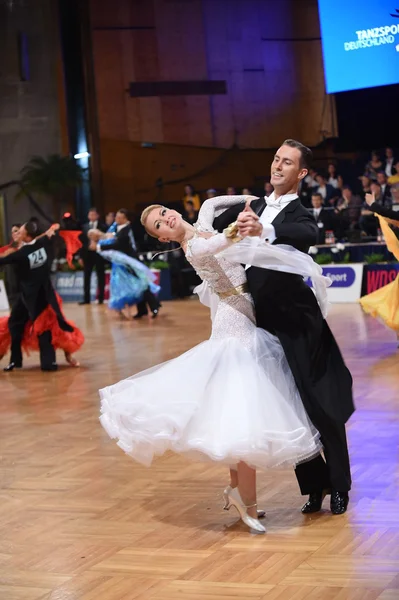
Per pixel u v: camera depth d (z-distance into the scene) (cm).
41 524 401
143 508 418
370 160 1644
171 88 1909
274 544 356
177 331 1118
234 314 382
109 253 1292
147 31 1902
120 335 1116
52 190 1894
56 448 545
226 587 315
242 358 369
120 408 372
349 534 361
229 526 385
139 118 1917
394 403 608
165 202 1727
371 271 1338
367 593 301
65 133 1970
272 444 352
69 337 866
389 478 435
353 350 854
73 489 455
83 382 784
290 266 367
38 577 337
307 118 1895
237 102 1911
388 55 1446
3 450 547
